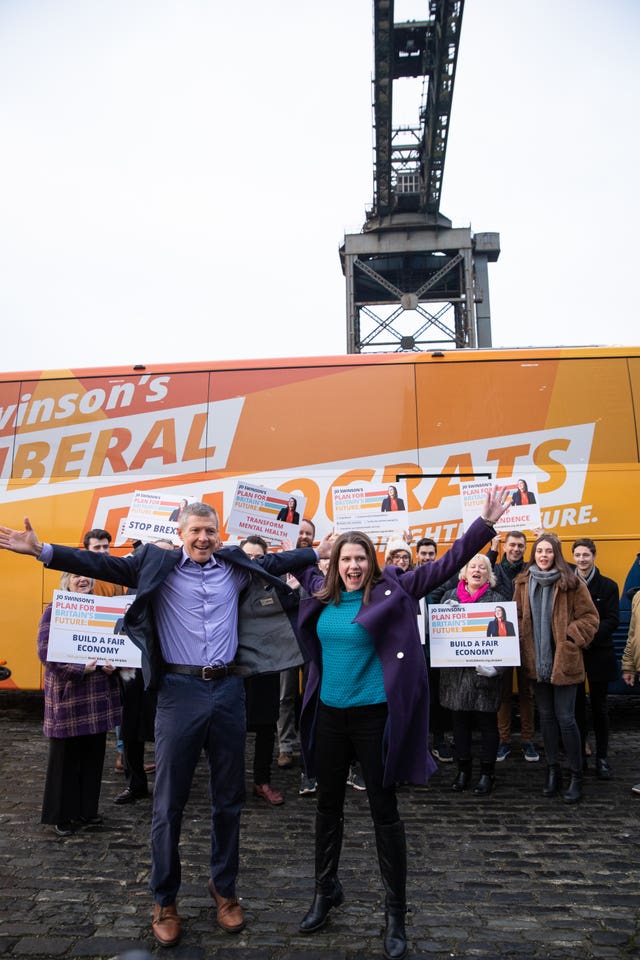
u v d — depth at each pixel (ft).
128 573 12.30
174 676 12.05
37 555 11.58
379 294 142.92
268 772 19.03
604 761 20.68
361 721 11.62
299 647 12.47
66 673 16.15
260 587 13.15
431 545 22.53
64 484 27.12
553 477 25.77
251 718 18.89
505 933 11.86
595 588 21.29
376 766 11.36
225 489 26.40
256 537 20.48
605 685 20.93
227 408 27.14
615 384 26.50
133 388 27.68
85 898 13.15
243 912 12.59
